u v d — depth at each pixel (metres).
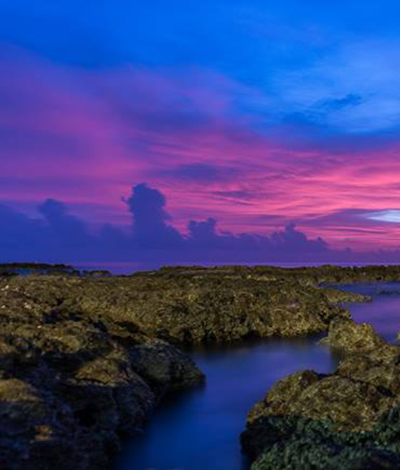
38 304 18.12
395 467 7.46
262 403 12.14
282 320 26.56
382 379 11.71
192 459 10.79
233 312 25.97
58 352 12.59
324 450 8.52
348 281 67.44
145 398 13.34
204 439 11.88
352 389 10.73
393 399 10.42
